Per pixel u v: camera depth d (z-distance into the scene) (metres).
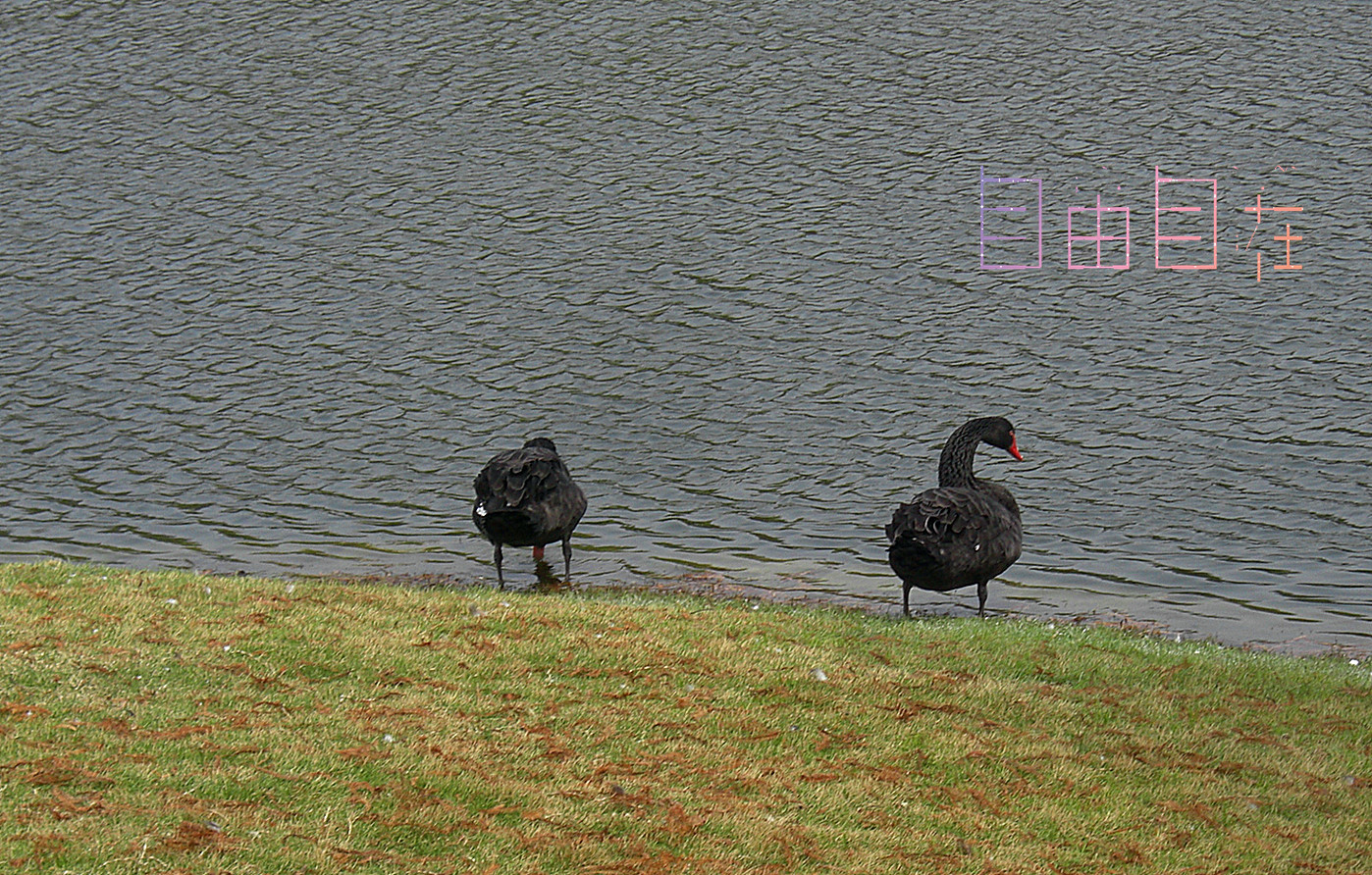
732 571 20.91
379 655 13.55
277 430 26.14
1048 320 30.48
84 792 10.22
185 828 9.71
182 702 11.98
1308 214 34.69
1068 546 21.91
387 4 50.56
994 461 24.84
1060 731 13.26
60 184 37.28
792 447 25.45
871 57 45.41
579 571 20.83
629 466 24.80
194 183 37.47
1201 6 48.53
